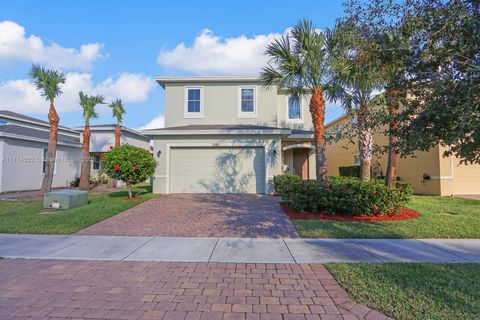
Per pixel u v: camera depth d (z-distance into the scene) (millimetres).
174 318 3131
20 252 5512
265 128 14625
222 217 8641
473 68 3020
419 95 3783
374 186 8648
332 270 4469
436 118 3322
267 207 10234
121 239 6438
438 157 14148
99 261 5020
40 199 13234
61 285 3992
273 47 10516
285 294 3715
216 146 14297
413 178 15766
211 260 5047
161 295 3688
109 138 23266
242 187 14328
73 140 23594
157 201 11664
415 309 3242
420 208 10047
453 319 3023
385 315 3168
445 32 3553
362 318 3129
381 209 8523
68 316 3172
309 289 3863
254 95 16484
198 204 10914
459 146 3266
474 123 2902
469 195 14070
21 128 19578
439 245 5840
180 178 14445
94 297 3629
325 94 10883
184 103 16469
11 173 16781
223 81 16422
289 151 17875
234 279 4207
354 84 8938
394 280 4043
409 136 3713
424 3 3943
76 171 22438
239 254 5367
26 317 3146
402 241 6145
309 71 10250
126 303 3469
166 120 16422
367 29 5492
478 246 5762
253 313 3240
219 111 16453
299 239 6355
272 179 13977
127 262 4965
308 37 9930
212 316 3176
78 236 6703
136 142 26344
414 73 3832
